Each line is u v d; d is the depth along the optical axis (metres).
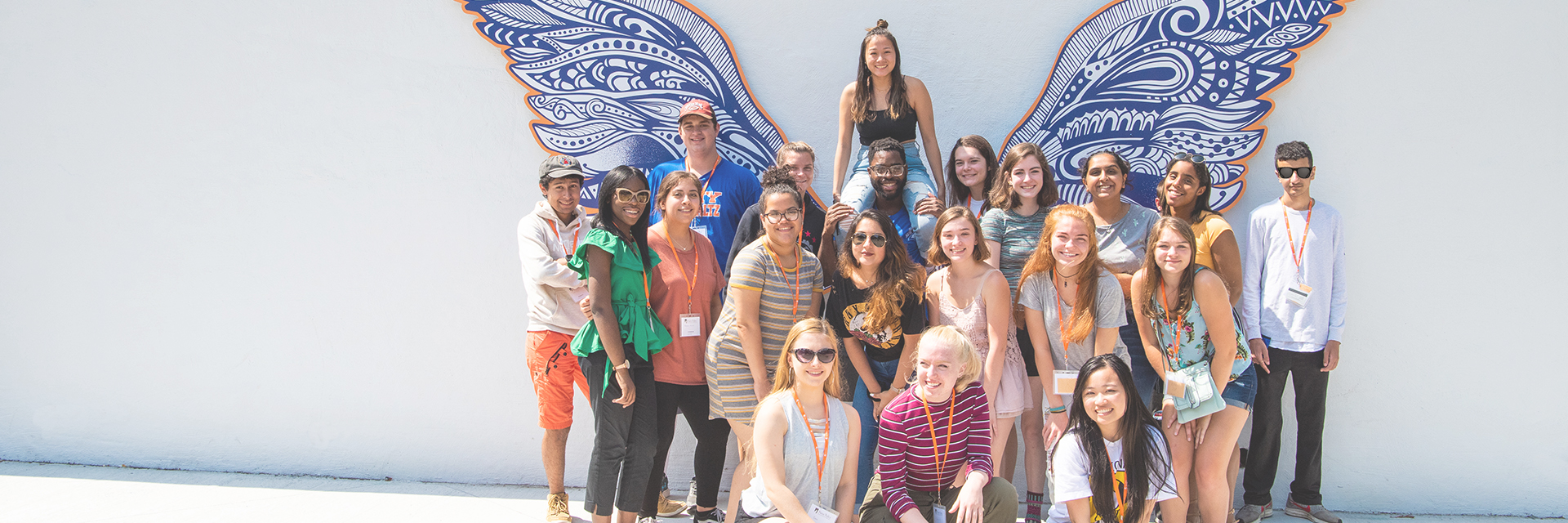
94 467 4.16
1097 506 2.73
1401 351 3.72
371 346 4.06
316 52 4.01
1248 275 3.52
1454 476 3.72
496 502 3.79
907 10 3.87
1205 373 2.96
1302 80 3.70
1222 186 3.71
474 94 3.97
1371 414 3.75
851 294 3.08
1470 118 3.64
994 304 3.03
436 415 4.06
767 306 3.05
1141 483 2.71
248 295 4.08
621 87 3.93
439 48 3.97
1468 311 3.68
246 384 4.11
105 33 4.07
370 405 4.07
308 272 4.06
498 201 3.98
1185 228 2.91
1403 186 3.68
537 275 3.37
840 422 2.76
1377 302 3.71
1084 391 2.75
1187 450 3.03
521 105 3.96
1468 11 3.62
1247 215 3.75
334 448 4.09
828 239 3.29
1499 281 3.66
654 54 3.92
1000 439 3.12
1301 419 3.57
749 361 3.01
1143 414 2.77
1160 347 3.08
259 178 4.05
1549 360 3.66
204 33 4.04
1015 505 2.82
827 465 2.71
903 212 3.51
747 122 3.92
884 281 2.99
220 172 4.07
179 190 4.08
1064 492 2.75
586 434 3.99
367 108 4.01
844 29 3.89
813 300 3.17
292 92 4.03
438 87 3.98
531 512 3.66
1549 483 3.68
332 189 4.03
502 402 4.02
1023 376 3.21
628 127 3.93
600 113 3.93
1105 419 2.71
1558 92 3.60
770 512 2.73
